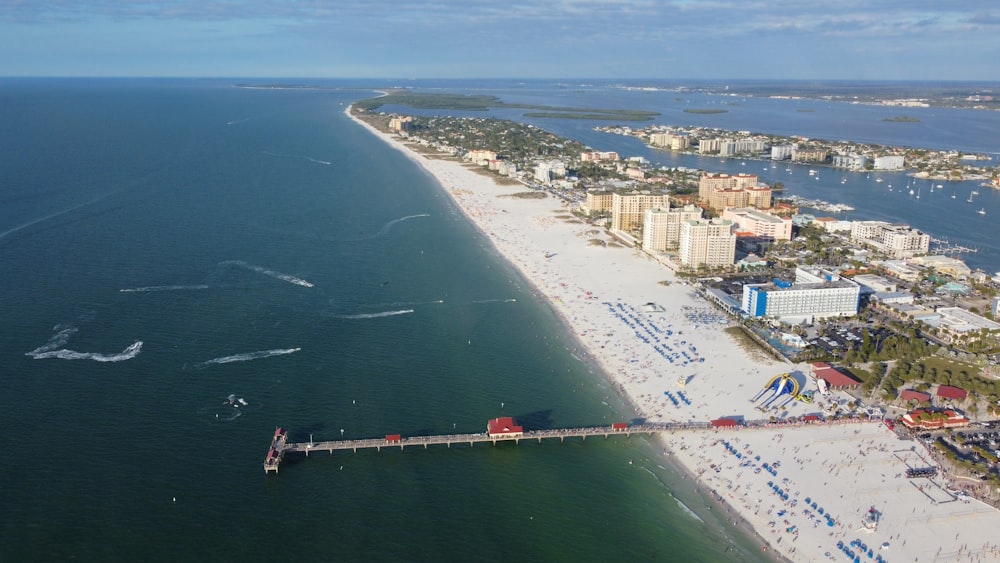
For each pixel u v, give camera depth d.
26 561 174.38
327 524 197.00
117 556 178.62
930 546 193.38
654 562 188.75
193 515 195.75
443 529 198.00
